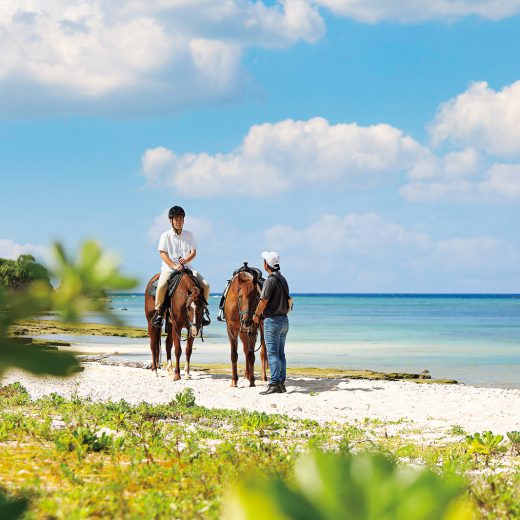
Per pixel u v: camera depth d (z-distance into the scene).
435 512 0.76
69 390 13.05
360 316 74.44
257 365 21.34
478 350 29.00
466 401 13.11
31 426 7.88
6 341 1.27
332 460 0.82
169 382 15.05
